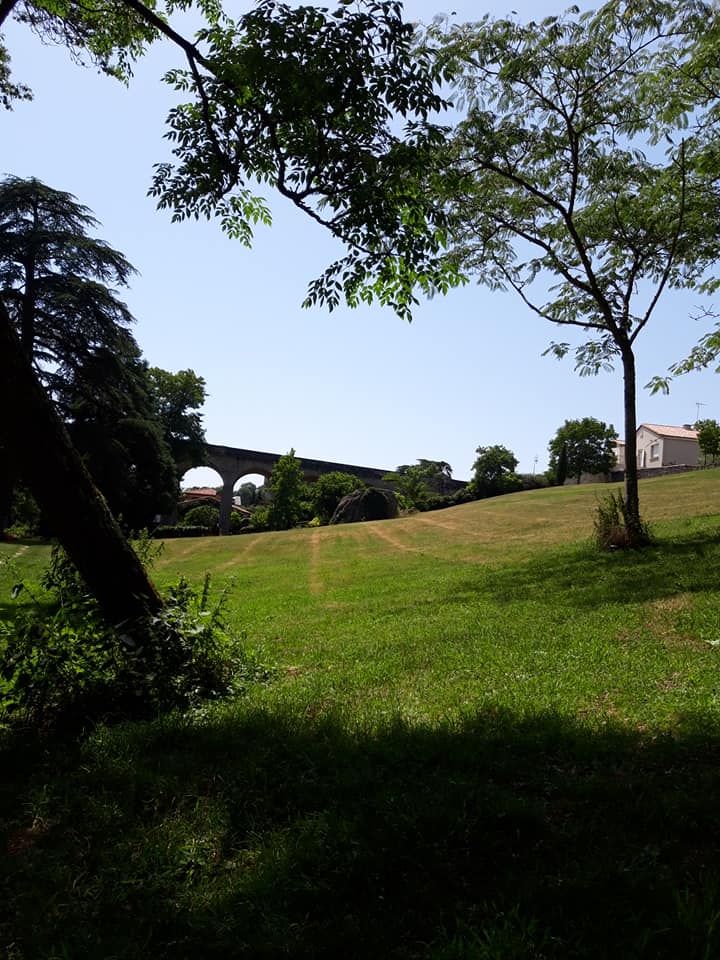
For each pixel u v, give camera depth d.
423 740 4.74
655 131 14.52
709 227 15.21
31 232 32.72
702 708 5.06
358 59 6.74
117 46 10.26
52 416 6.47
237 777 4.34
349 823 3.56
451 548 25.17
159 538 43.50
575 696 5.76
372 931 2.78
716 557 12.65
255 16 6.79
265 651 9.04
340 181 7.56
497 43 13.63
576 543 19.97
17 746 5.31
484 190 16.02
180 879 3.38
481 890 3.01
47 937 2.97
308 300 8.59
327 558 27.20
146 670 6.09
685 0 12.71
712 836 3.24
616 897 2.83
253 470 73.44
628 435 15.95
